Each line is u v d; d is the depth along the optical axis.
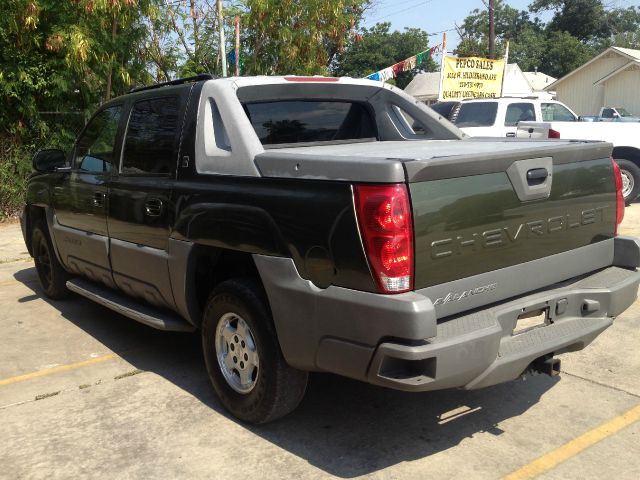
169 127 4.43
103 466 3.53
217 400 4.31
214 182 3.92
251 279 3.81
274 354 3.58
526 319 3.52
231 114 3.92
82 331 5.81
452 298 3.18
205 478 3.39
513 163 3.38
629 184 11.98
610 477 3.30
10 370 4.95
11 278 7.88
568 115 13.05
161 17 13.88
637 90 32.12
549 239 3.62
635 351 5.00
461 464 3.46
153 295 4.62
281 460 3.54
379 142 4.86
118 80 12.95
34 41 11.71
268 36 14.68
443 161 3.06
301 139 4.62
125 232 4.78
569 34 60.72
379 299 2.99
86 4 11.04
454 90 16.17
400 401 4.22
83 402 4.34
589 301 3.73
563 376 4.56
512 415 4.00
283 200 3.41
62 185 5.76
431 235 3.07
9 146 12.09
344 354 3.18
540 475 3.34
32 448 3.74
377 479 3.33
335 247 3.15
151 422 4.02
